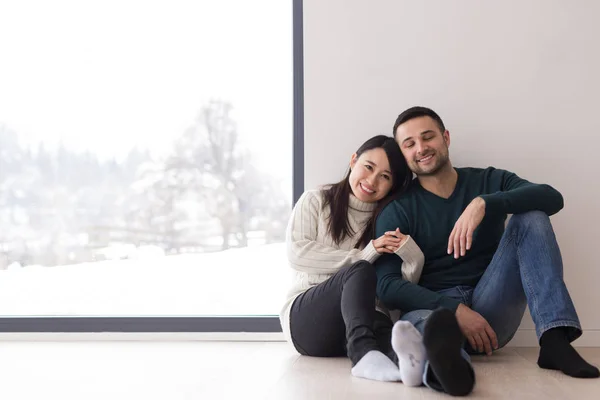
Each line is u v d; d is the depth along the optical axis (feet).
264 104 10.90
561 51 9.83
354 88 9.95
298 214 8.90
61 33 11.27
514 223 7.86
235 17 11.02
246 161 10.90
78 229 11.15
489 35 9.89
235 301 10.82
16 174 11.25
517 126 9.85
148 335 10.29
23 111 11.26
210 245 10.94
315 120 9.98
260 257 10.83
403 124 8.73
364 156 8.80
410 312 7.83
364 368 6.81
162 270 11.01
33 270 11.16
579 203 9.78
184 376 7.40
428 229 8.61
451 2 9.91
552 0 9.86
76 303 11.09
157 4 11.18
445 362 5.79
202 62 11.05
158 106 11.10
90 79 11.21
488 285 8.07
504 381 6.72
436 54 9.91
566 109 9.82
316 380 6.85
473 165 9.87
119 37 11.20
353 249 8.55
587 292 9.72
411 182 9.00
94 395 6.54
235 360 8.42
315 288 8.19
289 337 8.45
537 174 9.82
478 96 9.89
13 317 10.48
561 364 7.04
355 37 9.97
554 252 7.54
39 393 6.70
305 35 10.02
